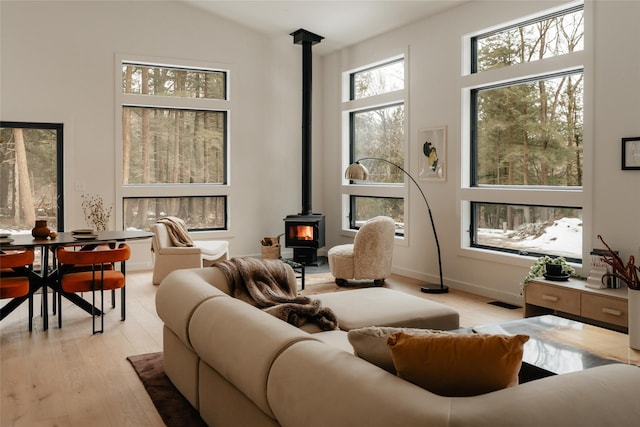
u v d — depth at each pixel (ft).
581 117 17.57
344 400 5.70
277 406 6.70
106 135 25.38
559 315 17.39
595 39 16.51
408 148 24.25
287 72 29.73
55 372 12.57
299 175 30.35
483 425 4.79
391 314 12.06
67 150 24.59
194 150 27.84
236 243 28.76
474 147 21.45
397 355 6.12
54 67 24.25
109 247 18.26
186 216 27.84
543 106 18.75
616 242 16.17
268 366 7.09
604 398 5.43
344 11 24.45
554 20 18.31
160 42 26.32
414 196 24.08
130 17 25.66
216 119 28.35
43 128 24.34
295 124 30.12
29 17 23.72
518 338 5.76
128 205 26.43
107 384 11.88
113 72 25.41
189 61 26.96
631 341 11.05
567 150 18.01
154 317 17.51
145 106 26.48
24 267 16.03
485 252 20.57
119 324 16.65
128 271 26.02
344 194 29.32
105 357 13.64
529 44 19.16
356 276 22.00
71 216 24.77
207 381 9.62
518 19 19.04
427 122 23.18
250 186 28.96
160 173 27.07
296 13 25.66
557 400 5.25
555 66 17.79
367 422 5.30
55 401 10.97
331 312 11.55
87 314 17.88
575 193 17.37
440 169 22.52
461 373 5.88
